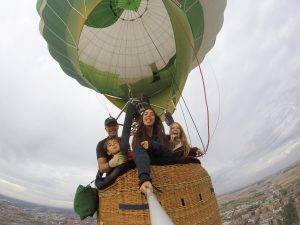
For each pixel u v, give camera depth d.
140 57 4.84
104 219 2.42
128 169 2.34
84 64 4.85
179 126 2.63
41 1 4.28
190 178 2.42
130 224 2.25
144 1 4.70
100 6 4.68
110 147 2.61
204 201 2.46
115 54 4.90
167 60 4.75
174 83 3.85
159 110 4.64
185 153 2.53
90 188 2.64
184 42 3.32
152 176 2.29
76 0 3.81
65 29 4.12
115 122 3.17
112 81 4.89
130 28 4.85
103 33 4.86
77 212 2.63
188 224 2.31
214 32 4.74
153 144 2.33
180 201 2.32
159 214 1.90
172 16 3.25
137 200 2.25
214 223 2.50
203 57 4.89
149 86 4.77
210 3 4.32
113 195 2.35
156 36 4.79
